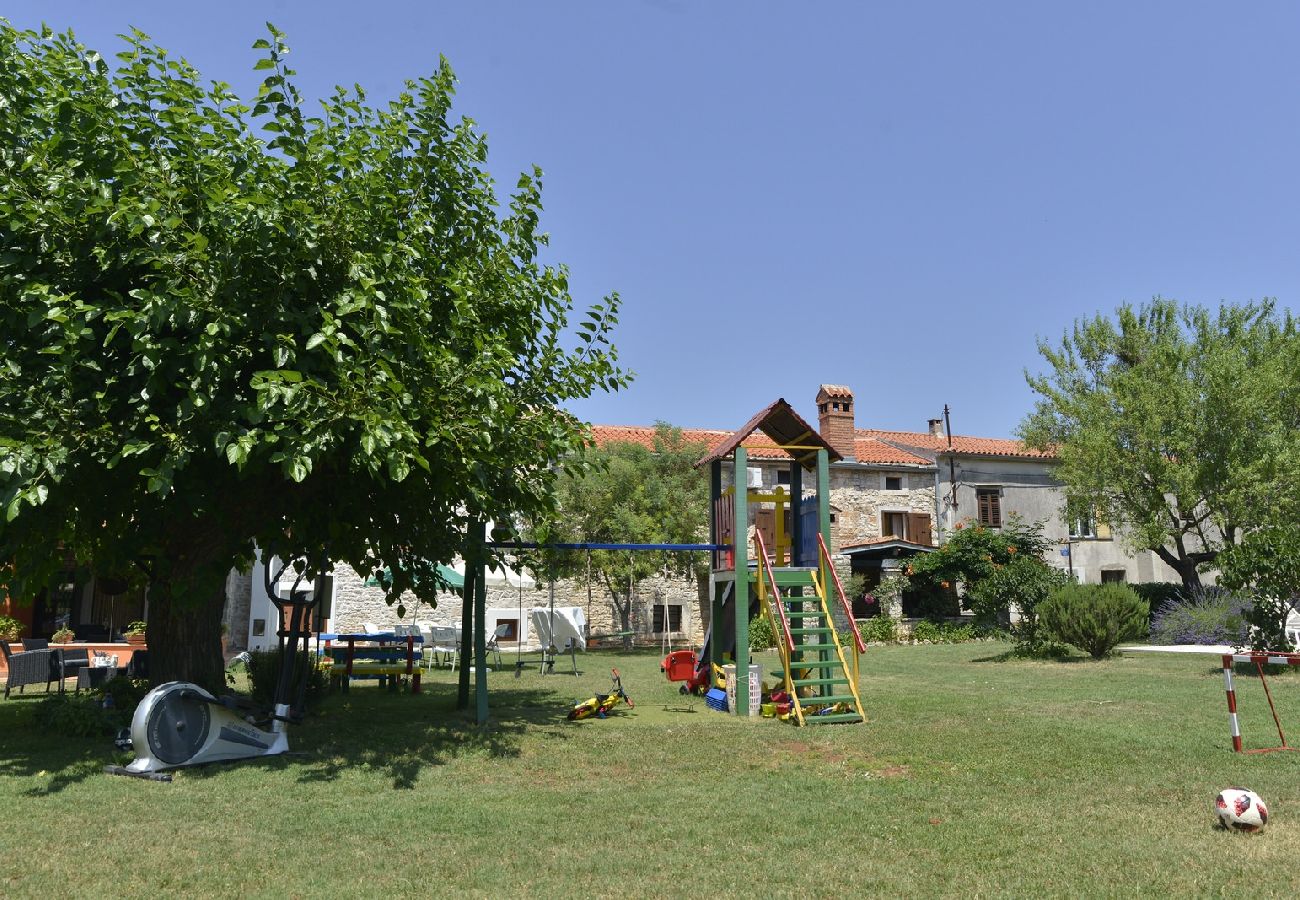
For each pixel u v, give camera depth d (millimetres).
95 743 8672
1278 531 15008
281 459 7039
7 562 8812
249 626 23516
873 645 24531
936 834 5539
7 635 18875
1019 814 5992
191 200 8227
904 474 30469
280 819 5902
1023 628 20219
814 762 8031
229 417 7801
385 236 9164
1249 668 14828
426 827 5734
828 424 30016
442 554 10844
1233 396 23016
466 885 4633
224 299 7668
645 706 12391
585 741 9102
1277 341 26203
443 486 9156
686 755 8336
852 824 5797
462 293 8766
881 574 28719
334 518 9898
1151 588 26984
